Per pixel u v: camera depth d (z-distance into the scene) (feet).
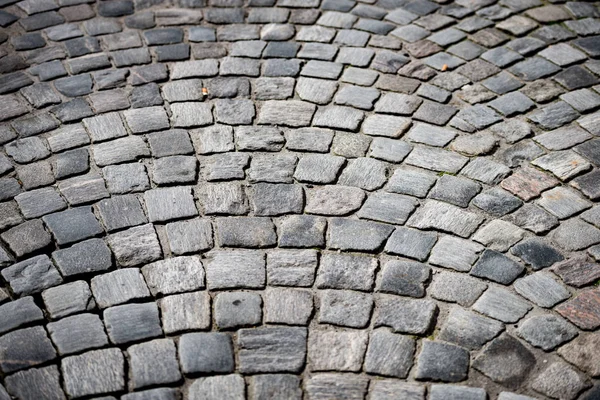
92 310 9.54
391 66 14.43
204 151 12.30
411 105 13.37
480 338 9.11
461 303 9.58
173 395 8.49
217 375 8.71
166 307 9.56
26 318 9.44
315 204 11.23
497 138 12.53
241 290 9.78
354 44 15.10
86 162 12.09
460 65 14.42
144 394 8.51
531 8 16.08
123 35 15.46
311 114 13.16
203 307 9.55
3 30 15.65
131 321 9.37
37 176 11.84
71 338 9.17
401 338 9.14
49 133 12.78
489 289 9.76
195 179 11.71
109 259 10.27
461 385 8.58
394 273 10.03
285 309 9.52
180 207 11.16
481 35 15.29
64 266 10.18
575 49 14.71
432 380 8.64
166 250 10.42
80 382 8.65
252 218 10.97
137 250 10.42
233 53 14.85
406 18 15.97
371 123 12.94
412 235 10.65
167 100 13.53
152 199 11.33
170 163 12.04
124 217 10.99
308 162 12.06
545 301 9.57
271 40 15.25
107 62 14.62
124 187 11.57
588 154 12.07
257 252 10.39
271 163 12.04
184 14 16.16
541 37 15.12
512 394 8.46
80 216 11.02
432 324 9.31
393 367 8.79
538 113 13.07
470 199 11.28
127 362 8.87
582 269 10.02
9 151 12.37
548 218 10.87
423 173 11.82
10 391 8.58
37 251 10.44
